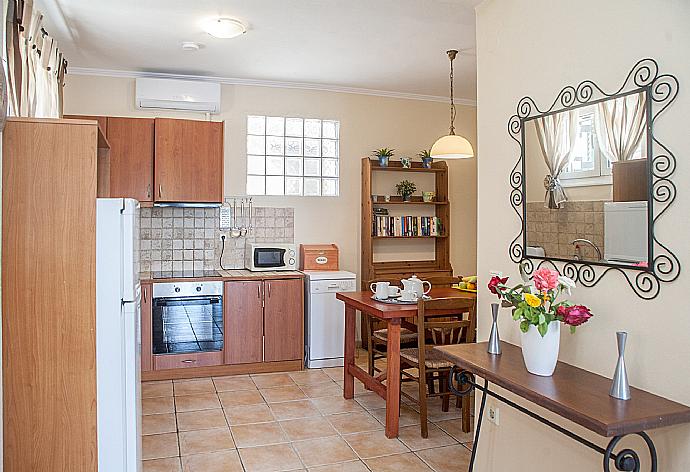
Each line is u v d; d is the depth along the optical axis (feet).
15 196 7.91
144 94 17.08
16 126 7.90
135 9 12.19
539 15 8.78
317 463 10.68
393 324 11.96
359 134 19.93
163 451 11.16
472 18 12.60
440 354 8.71
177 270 18.06
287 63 16.40
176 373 16.25
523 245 9.11
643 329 6.94
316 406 13.91
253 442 11.66
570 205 8.06
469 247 21.48
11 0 9.05
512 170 9.45
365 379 13.37
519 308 7.41
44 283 8.00
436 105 20.94
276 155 19.15
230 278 16.57
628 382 6.82
